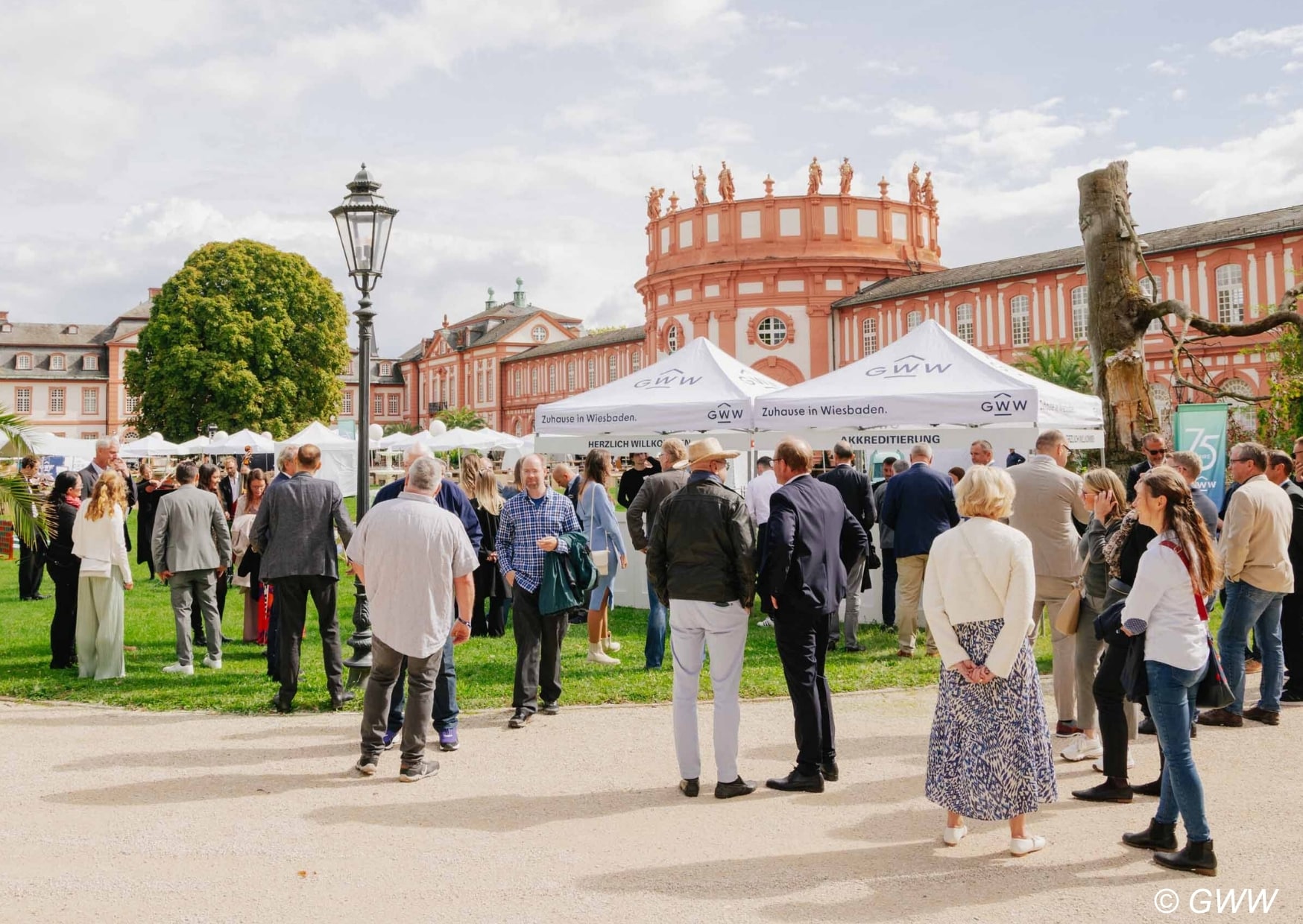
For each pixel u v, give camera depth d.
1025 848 4.85
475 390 94.12
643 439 13.86
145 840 5.14
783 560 5.75
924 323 12.90
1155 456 9.58
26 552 15.38
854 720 7.62
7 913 4.25
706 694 8.34
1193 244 35.56
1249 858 4.78
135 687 8.99
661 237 54.50
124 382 50.09
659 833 5.23
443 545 6.29
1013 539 4.82
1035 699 4.89
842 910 4.25
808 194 50.41
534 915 4.22
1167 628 4.80
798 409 11.96
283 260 50.12
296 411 49.94
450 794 5.93
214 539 9.96
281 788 6.05
